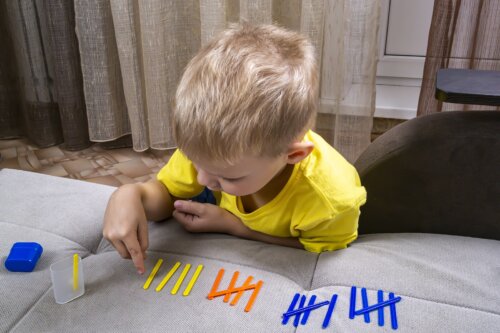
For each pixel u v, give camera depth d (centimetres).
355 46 123
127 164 148
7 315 64
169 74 141
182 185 88
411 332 62
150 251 78
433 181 88
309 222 76
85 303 66
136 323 63
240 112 60
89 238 83
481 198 87
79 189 95
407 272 72
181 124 62
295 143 66
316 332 62
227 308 65
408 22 140
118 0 131
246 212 87
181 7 138
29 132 161
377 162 90
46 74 150
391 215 94
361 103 128
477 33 115
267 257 77
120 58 139
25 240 79
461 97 78
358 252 78
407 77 145
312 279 73
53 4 138
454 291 68
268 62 65
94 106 146
